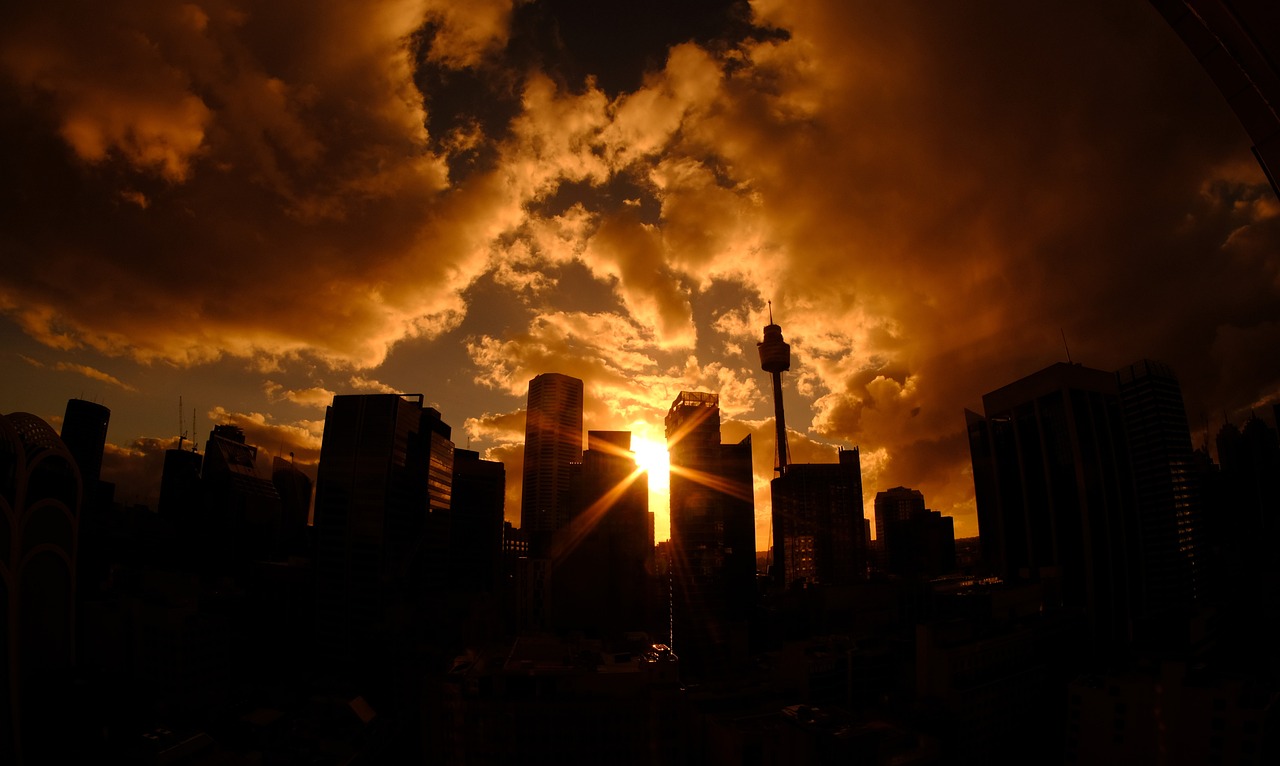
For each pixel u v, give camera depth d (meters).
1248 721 126.69
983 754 178.62
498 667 172.88
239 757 162.50
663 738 157.62
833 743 153.75
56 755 150.25
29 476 164.88
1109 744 142.38
